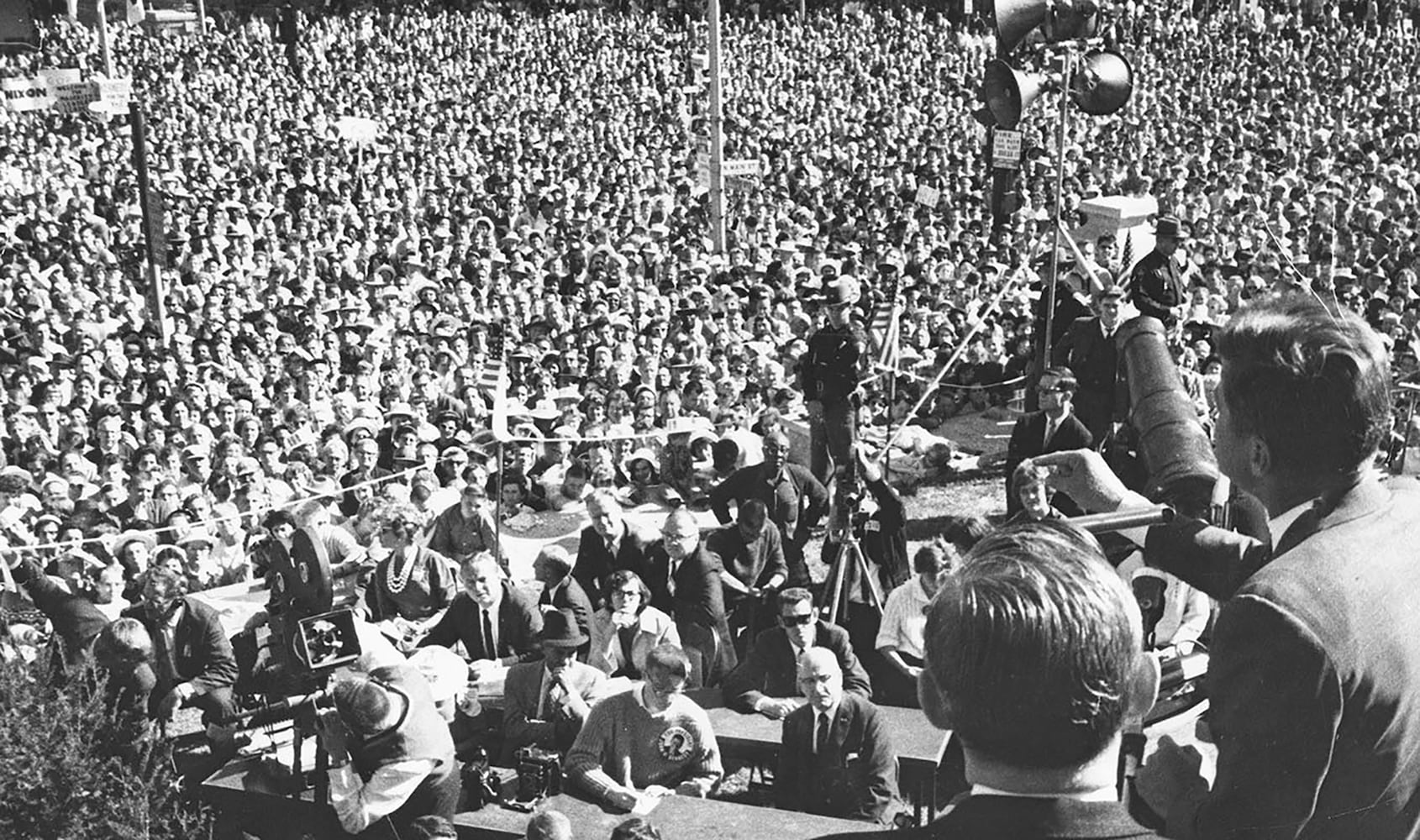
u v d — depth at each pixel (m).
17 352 23.16
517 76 56.34
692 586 10.46
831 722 7.70
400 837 7.20
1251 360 2.04
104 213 35.88
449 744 7.38
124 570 12.50
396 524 10.88
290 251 32.03
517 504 14.85
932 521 14.45
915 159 43.19
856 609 10.07
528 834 6.55
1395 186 34.56
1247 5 59.94
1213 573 2.46
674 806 7.25
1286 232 28.50
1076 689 1.54
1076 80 9.09
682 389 19.14
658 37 61.41
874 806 7.64
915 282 26.14
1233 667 1.93
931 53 59.31
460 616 10.01
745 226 34.88
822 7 65.19
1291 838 1.89
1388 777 1.91
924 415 18.08
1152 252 11.05
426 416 18.39
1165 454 2.84
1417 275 25.66
